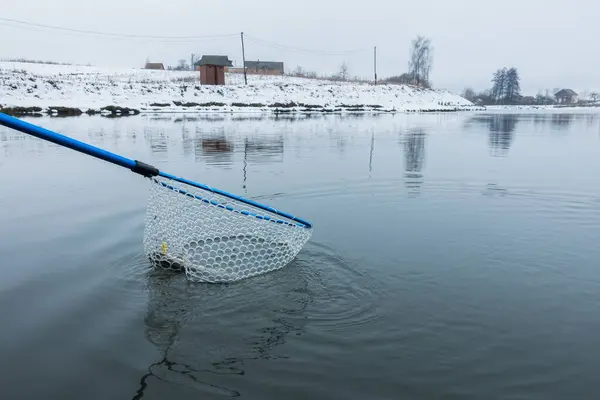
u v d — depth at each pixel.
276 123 25.64
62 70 69.75
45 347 3.12
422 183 8.83
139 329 3.36
